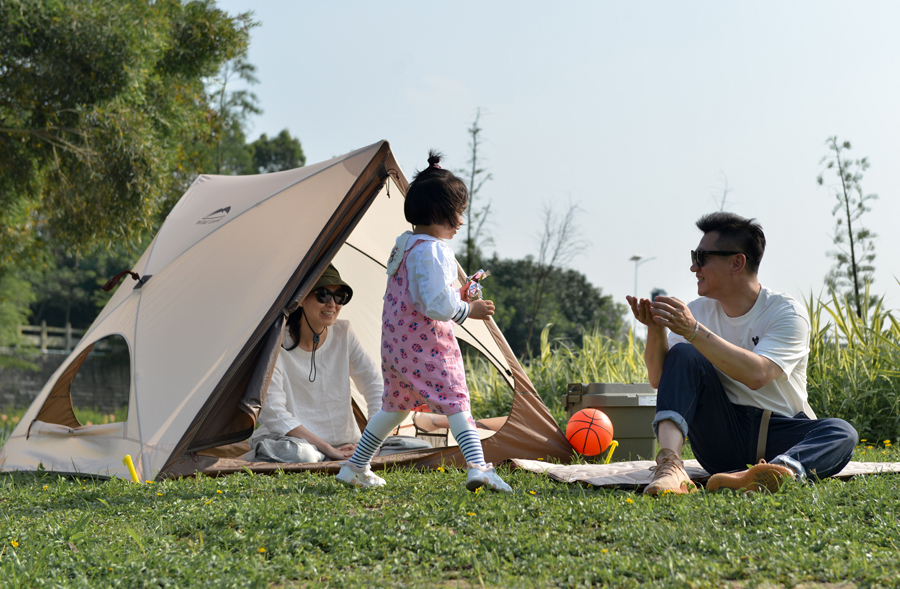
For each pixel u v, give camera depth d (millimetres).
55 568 1961
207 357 3846
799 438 2922
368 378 4754
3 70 9578
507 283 21062
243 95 19453
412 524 2301
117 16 9961
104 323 4773
